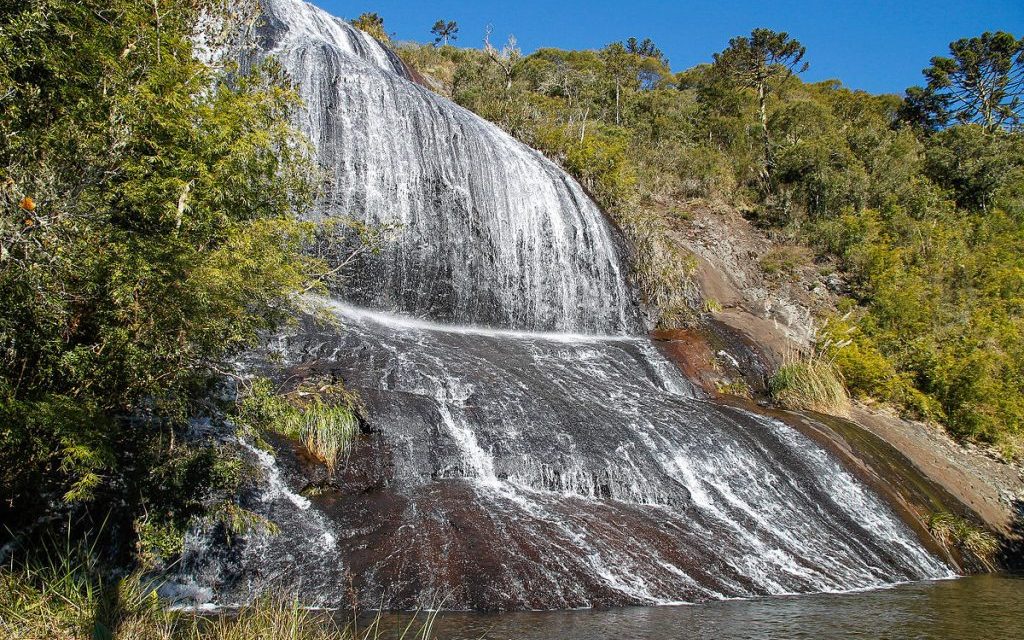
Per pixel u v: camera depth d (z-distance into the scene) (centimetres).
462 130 2045
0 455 541
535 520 920
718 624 693
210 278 595
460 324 1844
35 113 562
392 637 598
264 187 737
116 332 548
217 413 805
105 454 541
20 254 509
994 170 3800
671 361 1873
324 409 952
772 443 1408
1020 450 1981
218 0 827
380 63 2712
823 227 2867
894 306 2414
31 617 499
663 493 1116
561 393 1369
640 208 2561
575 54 5809
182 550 716
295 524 805
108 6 650
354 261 1612
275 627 550
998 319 2509
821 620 729
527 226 2108
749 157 3556
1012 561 1355
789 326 2341
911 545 1229
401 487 948
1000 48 5228
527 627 653
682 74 6084
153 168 627
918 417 2028
